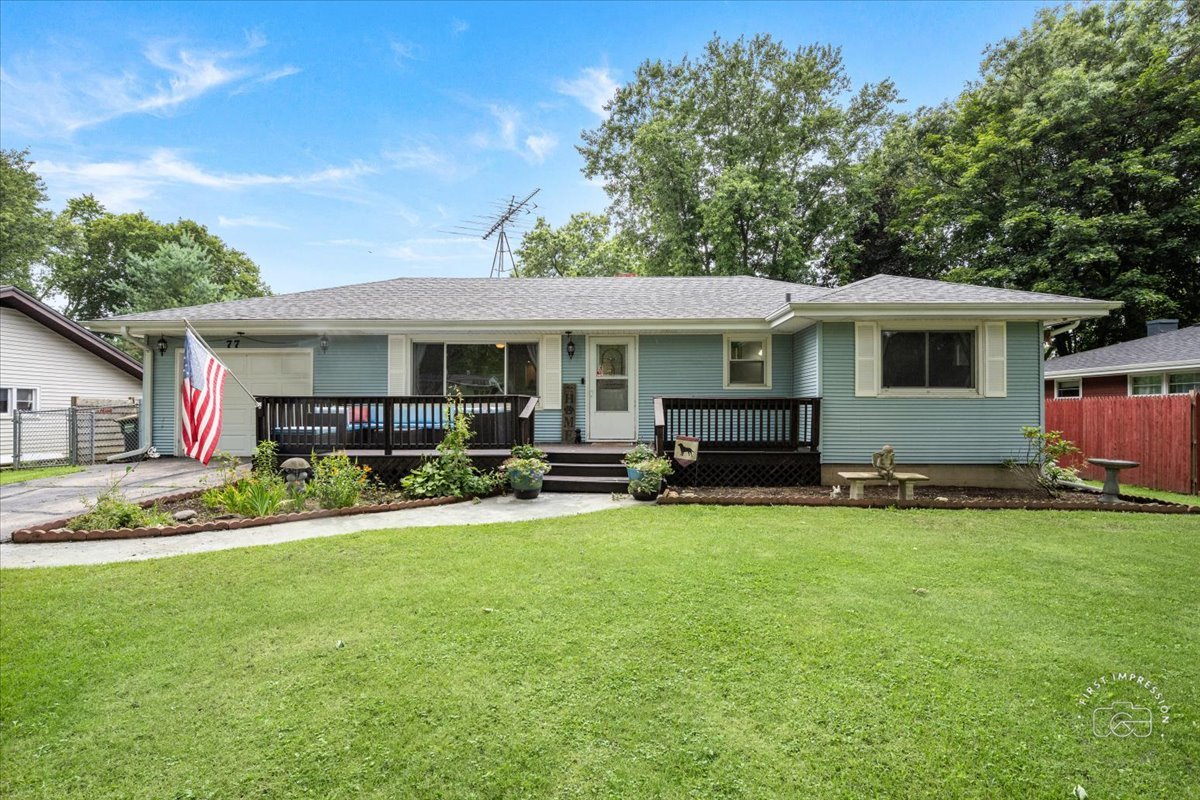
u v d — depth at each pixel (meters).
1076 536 5.72
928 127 23.38
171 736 2.49
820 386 8.85
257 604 3.94
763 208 21.61
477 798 2.11
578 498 8.00
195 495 7.85
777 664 3.05
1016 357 8.73
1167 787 2.15
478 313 10.75
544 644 3.30
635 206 26.72
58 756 2.37
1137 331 19.17
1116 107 17.47
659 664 3.06
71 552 5.27
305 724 2.56
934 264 22.73
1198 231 17.06
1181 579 4.39
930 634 3.40
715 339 10.84
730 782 2.17
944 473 8.73
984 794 2.11
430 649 3.25
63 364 15.35
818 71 23.16
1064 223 16.88
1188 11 18.39
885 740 2.41
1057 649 3.21
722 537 5.65
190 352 6.89
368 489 8.45
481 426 8.99
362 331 10.67
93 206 35.31
